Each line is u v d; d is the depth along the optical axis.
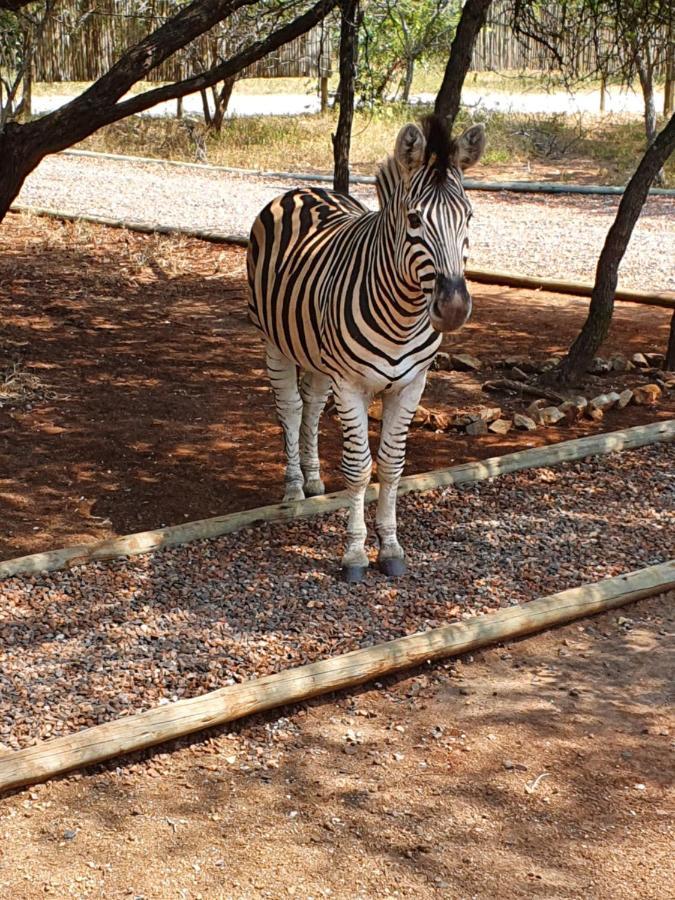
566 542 5.30
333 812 3.50
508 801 3.56
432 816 3.48
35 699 3.95
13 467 6.01
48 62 22.25
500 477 6.06
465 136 4.04
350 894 3.15
